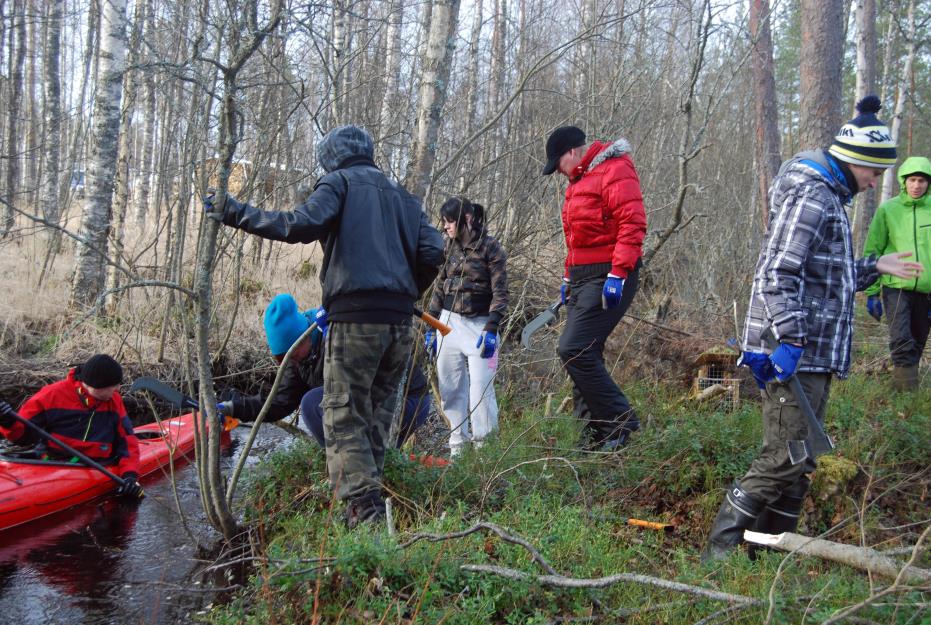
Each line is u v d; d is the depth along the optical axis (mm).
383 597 2912
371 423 3848
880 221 5918
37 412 5281
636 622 2877
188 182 7312
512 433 5016
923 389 5914
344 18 7715
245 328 8883
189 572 3967
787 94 21469
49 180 11453
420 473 4168
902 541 3803
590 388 4785
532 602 2986
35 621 3494
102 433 5375
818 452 3314
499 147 7906
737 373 5977
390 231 3697
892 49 19875
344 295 3607
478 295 5164
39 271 9820
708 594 2721
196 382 7629
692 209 9461
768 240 3396
